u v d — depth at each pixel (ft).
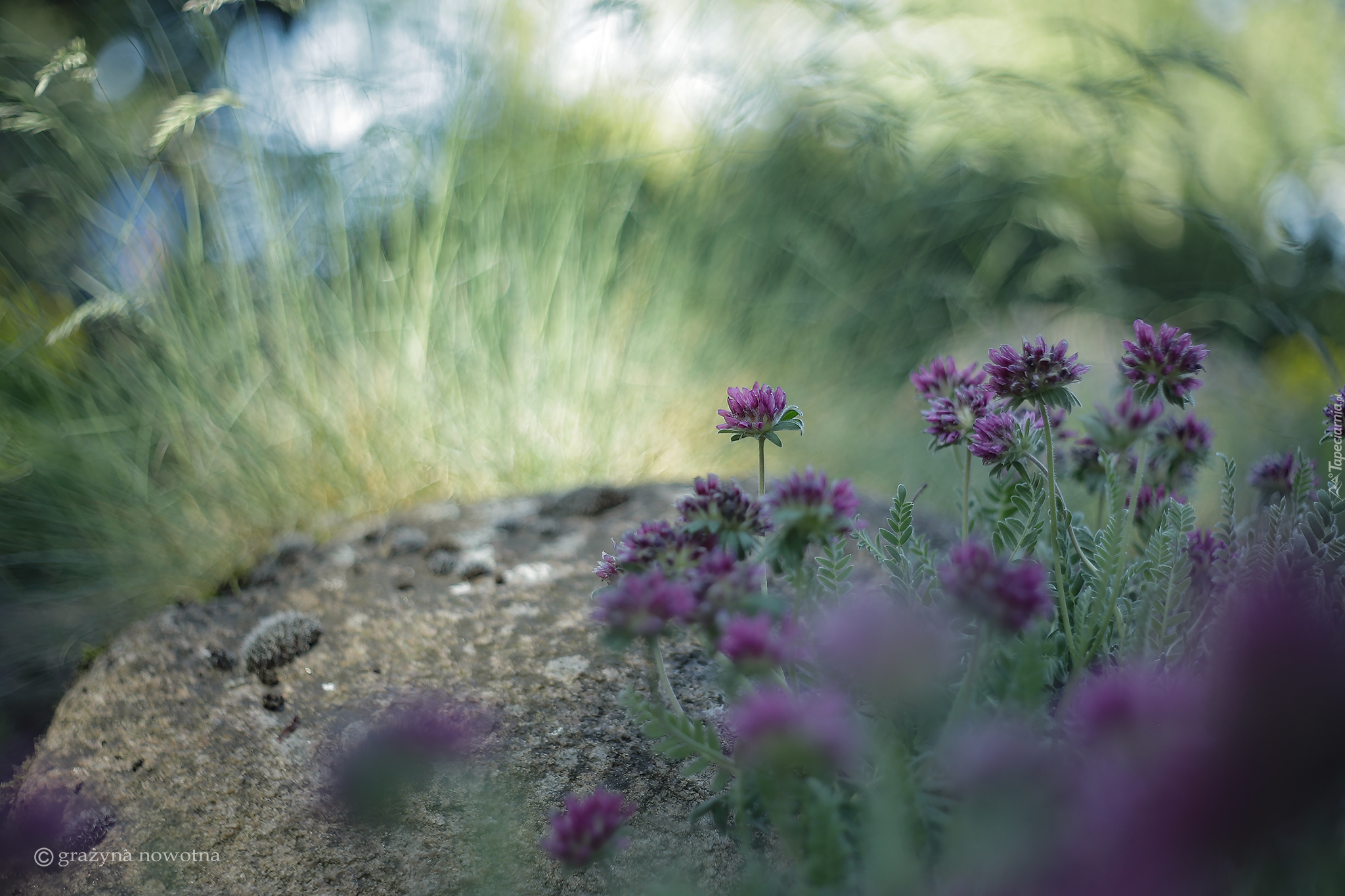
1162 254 6.24
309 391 3.12
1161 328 1.67
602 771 1.81
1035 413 1.84
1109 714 1.31
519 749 1.86
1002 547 1.83
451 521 2.71
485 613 2.24
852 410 4.20
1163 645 1.68
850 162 4.57
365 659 2.13
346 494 2.98
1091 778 1.32
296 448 3.07
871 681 1.38
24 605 2.92
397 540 2.56
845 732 1.35
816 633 1.53
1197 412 4.46
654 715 1.52
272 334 3.24
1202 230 5.91
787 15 3.99
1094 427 1.72
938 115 4.64
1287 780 1.22
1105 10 6.71
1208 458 1.91
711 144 4.04
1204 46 5.57
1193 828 1.23
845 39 4.18
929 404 1.87
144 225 3.19
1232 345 5.38
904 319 4.88
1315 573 1.61
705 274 4.13
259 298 3.33
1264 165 6.50
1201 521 3.05
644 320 3.83
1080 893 1.27
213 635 2.25
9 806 2.03
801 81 4.04
